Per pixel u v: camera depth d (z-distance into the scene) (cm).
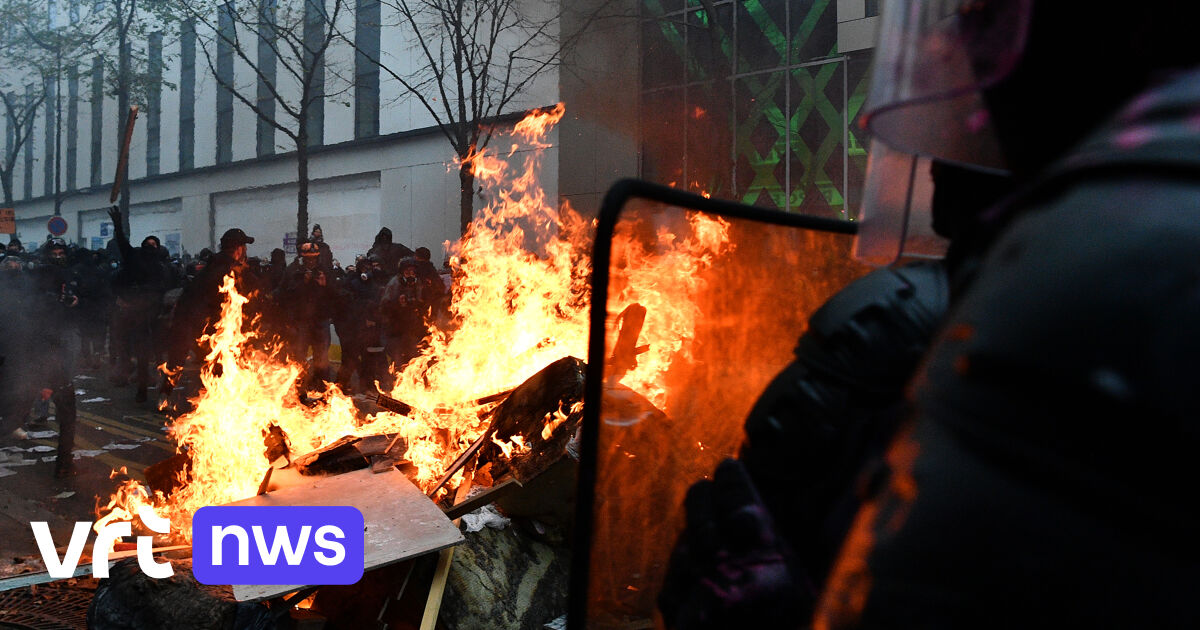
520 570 319
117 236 1035
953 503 39
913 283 76
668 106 1764
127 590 256
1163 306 35
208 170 2659
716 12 1750
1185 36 44
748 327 101
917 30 59
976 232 63
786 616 69
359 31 2108
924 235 84
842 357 75
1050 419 37
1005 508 38
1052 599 36
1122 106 45
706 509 77
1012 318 40
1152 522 34
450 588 298
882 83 62
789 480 77
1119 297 36
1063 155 50
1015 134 54
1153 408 34
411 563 296
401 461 362
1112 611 35
